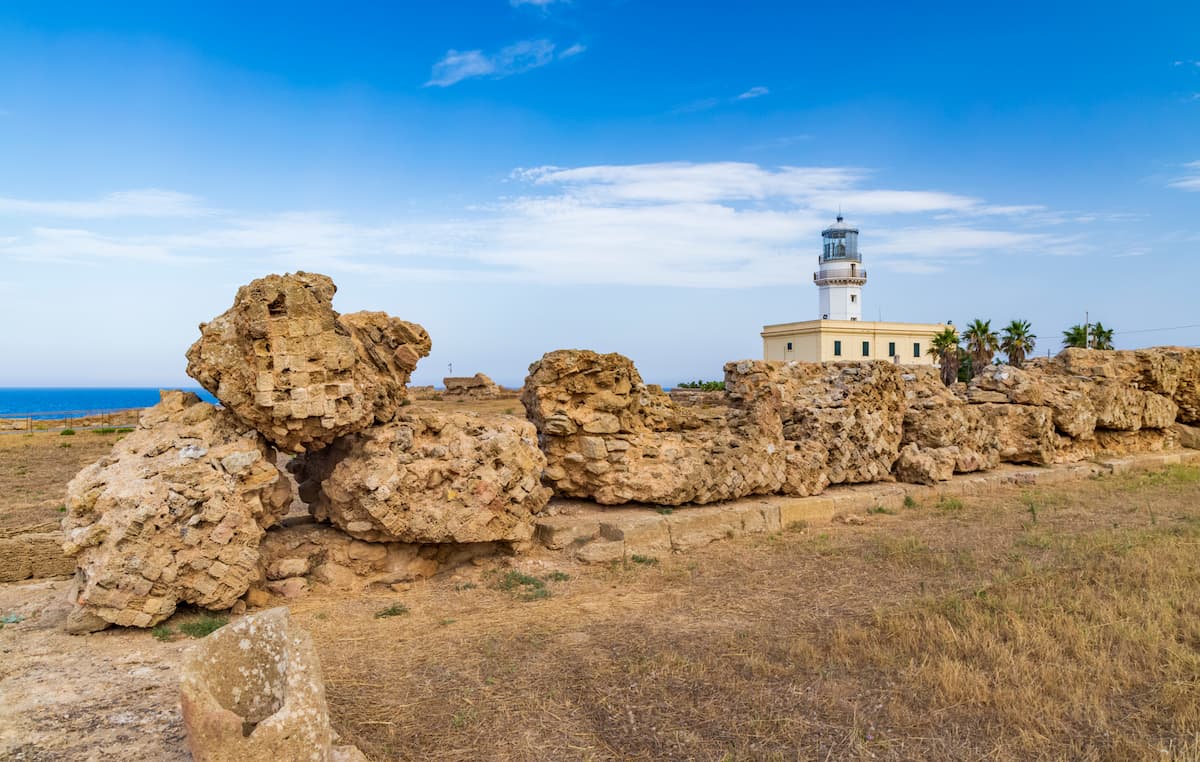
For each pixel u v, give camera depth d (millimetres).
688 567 11469
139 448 9117
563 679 7043
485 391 49406
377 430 10609
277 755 4488
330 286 10250
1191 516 14625
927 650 7613
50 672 6840
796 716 6281
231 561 8734
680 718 6266
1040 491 18625
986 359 51469
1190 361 27266
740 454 14852
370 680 7000
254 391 9406
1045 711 6262
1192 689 6566
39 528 11711
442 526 10445
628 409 14172
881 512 16266
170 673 6844
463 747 5762
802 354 60156
